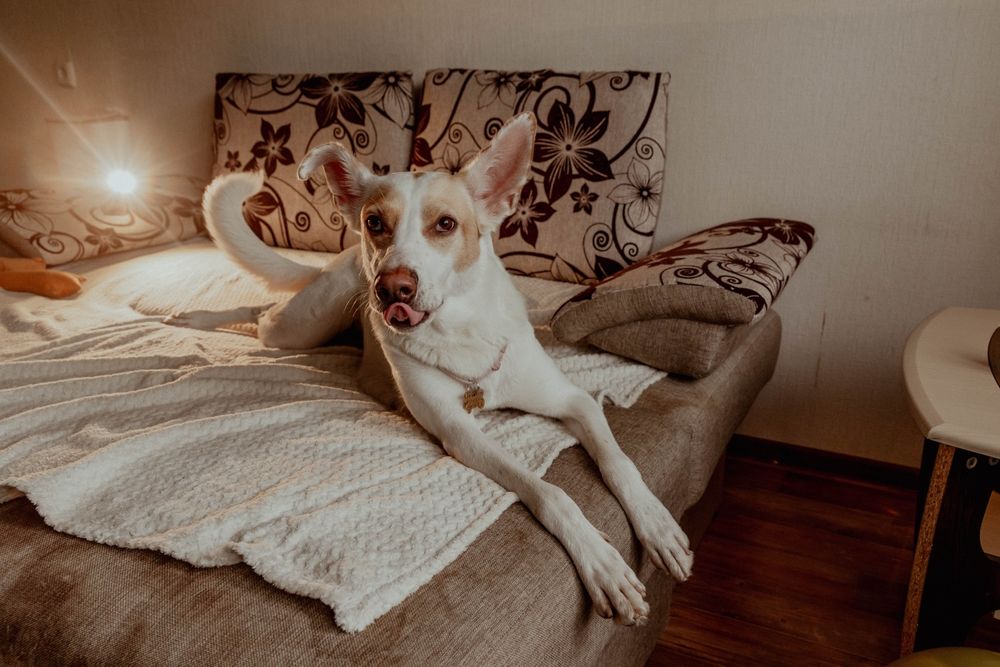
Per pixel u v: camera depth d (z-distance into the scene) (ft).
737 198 6.90
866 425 6.83
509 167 4.26
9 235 7.50
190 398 4.79
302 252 8.23
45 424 4.41
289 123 8.12
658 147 6.64
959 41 5.67
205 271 7.55
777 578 5.46
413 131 7.86
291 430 4.24
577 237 6.86
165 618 2.88
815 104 6.31
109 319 6.48
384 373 5.09
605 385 4.93
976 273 6.10
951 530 3.62
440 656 2.67
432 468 3.80
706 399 4.85
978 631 4.85
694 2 6.51
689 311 4.90
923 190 6.11
